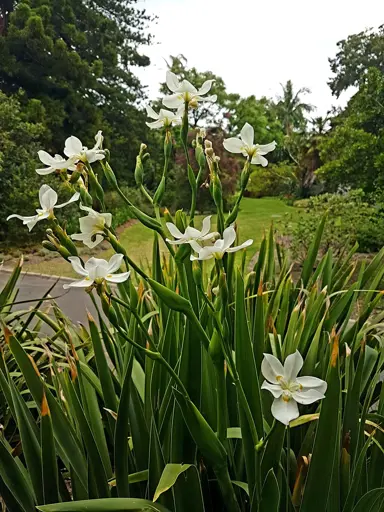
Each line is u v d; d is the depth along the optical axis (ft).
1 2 65.41
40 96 60.49
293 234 28.35
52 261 34.24
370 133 32.96
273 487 3.02
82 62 63.00
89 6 72.13
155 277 4.96
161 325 4.68
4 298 7.32
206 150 3.59
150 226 3.70
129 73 75.10
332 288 7.13
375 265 6.89
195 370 3.76
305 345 5.31
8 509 3.92
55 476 3.66
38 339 7.04
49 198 3.05
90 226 3.00
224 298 3.03
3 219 38.60
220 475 3.40
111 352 4.77
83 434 3.70
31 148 43.70
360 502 3.29
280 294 6.12
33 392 3.84
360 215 29.35
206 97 3.75
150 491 3.72
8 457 3.69
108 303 2.85
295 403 2.51
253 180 84.48
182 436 3.52
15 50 60.70
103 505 3.02
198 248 2.88
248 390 3.42
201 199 51.98
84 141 63.10
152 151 70.85
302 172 78.33
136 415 4.09
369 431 4.74
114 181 3.58
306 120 127.85
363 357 3.86
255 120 101.24
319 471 3.20
